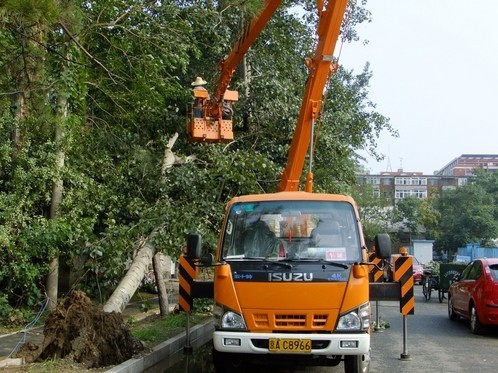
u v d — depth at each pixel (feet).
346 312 23.53
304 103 33.50
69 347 27.07
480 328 41.68
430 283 74.69
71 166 43.16
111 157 47.06
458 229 208.64
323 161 56.24
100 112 42.91
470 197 213.66
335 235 25.67
